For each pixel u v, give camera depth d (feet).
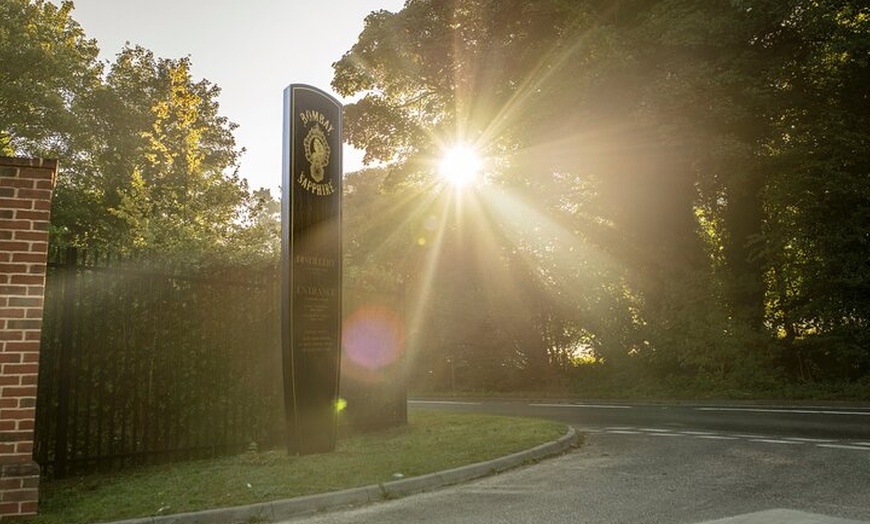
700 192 74.79
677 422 44.11
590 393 72.95
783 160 62.85
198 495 21.49
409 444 32.73
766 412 47.73
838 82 63.10
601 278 75.72
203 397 31.30
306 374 30.53
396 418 42.91
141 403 29.53
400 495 22.90
